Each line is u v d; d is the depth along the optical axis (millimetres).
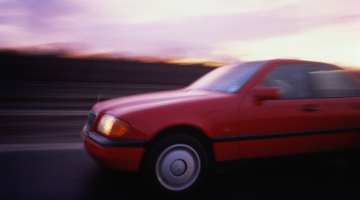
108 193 3725
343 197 3738
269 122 3820
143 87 20656
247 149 3764
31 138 6582
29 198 3559
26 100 13227
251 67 4273
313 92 4191
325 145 4160
